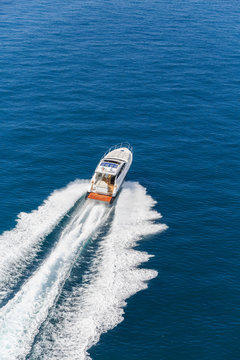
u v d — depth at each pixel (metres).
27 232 37.62
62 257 34.41
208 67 81.88
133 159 52.22
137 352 28.00
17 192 44.34
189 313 31.22
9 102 63.84
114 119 61.44
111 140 56.22
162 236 39.00
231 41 97.50
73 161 51.00
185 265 35.81
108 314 30.22
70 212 40.94
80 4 124.88
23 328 27.95
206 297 32.75
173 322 30.38
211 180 48.78
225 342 29.08
